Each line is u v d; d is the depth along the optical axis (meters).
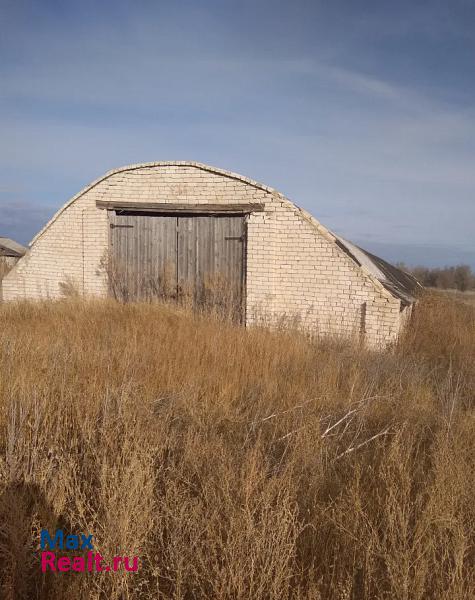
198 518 2.61
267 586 2.22
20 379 4.08
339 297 9.66
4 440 3.27
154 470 3.16
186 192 10.68
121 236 11.43
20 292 12.69
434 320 11.19
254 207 10.14
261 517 2.50
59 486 2.73
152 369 5.39
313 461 3.34
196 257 10.88
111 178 11.25
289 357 6.45
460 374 6.83
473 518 2.83
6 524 2.39
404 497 2.83
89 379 4.48
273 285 10.15
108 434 3.32
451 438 3.89
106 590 2.22
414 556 2.44
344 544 2.56
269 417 4.30
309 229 9.83
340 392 5.45
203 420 4.24
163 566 2.40
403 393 5.49
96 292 11.58
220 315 8.91
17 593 2.18
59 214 11.94
